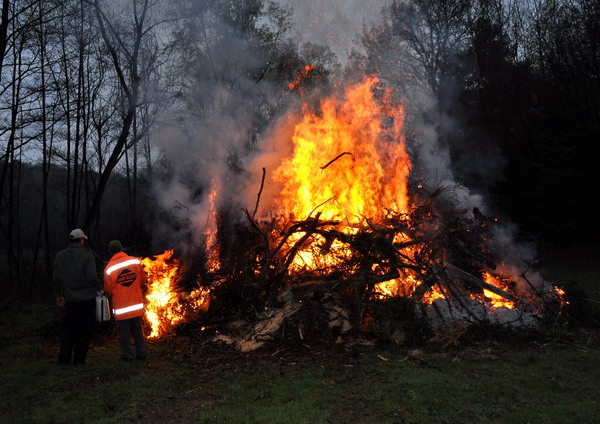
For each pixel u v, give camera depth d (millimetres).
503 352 6223
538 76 29500
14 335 8188
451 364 5730
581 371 5402
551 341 6656
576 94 25844
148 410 4602
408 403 4523
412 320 6762
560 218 25516
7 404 4848
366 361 5930
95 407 4703
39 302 12227
